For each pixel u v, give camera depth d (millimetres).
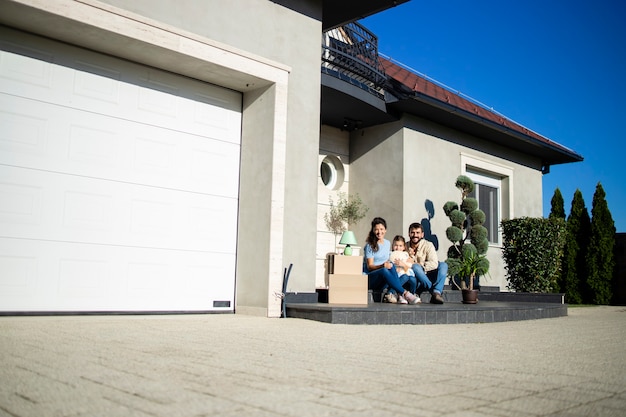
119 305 5922
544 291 10758
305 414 1923
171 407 1966
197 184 6672
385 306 6371
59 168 5594
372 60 10125
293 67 7141
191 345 3656
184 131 6609
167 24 5949
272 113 6816
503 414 2000
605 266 13977
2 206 5230
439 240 11180
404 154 10609
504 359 3418
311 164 7211
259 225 6738
